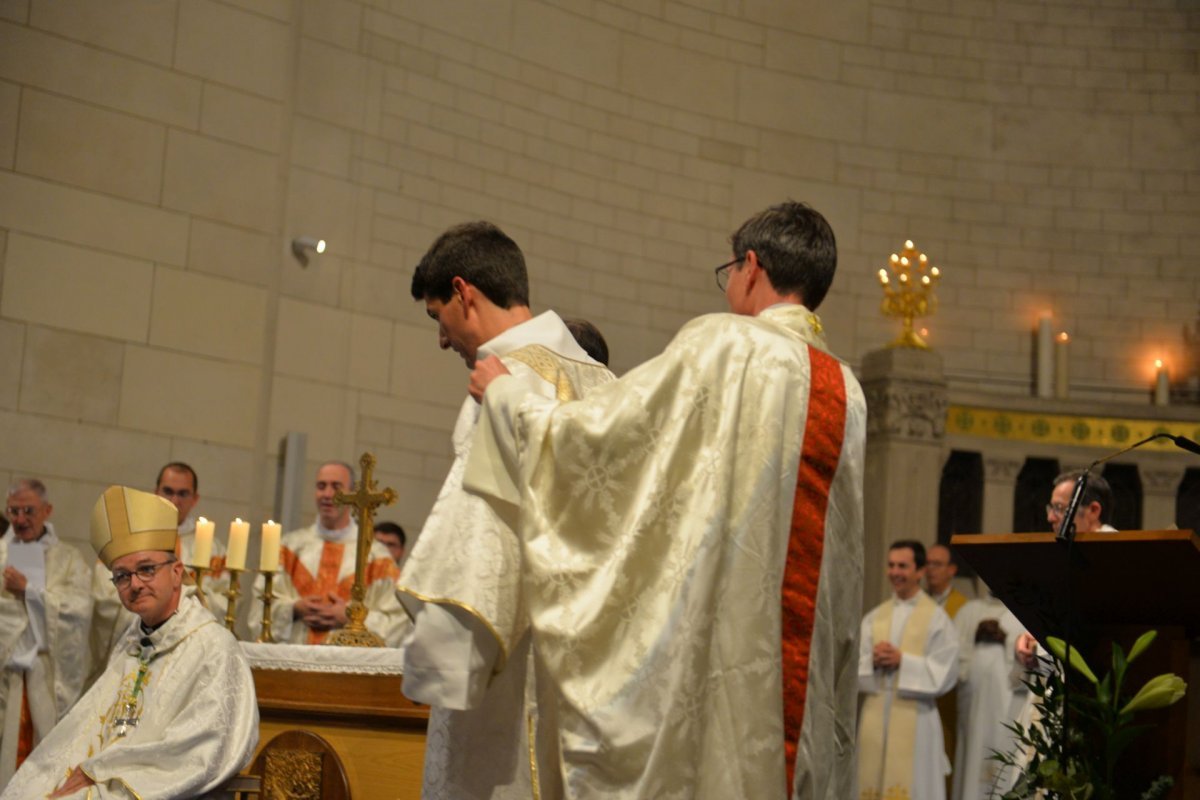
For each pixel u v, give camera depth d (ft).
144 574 13.71
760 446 8.25
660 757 7.69
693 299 37.09
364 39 32.22
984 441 36.94
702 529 8.00
